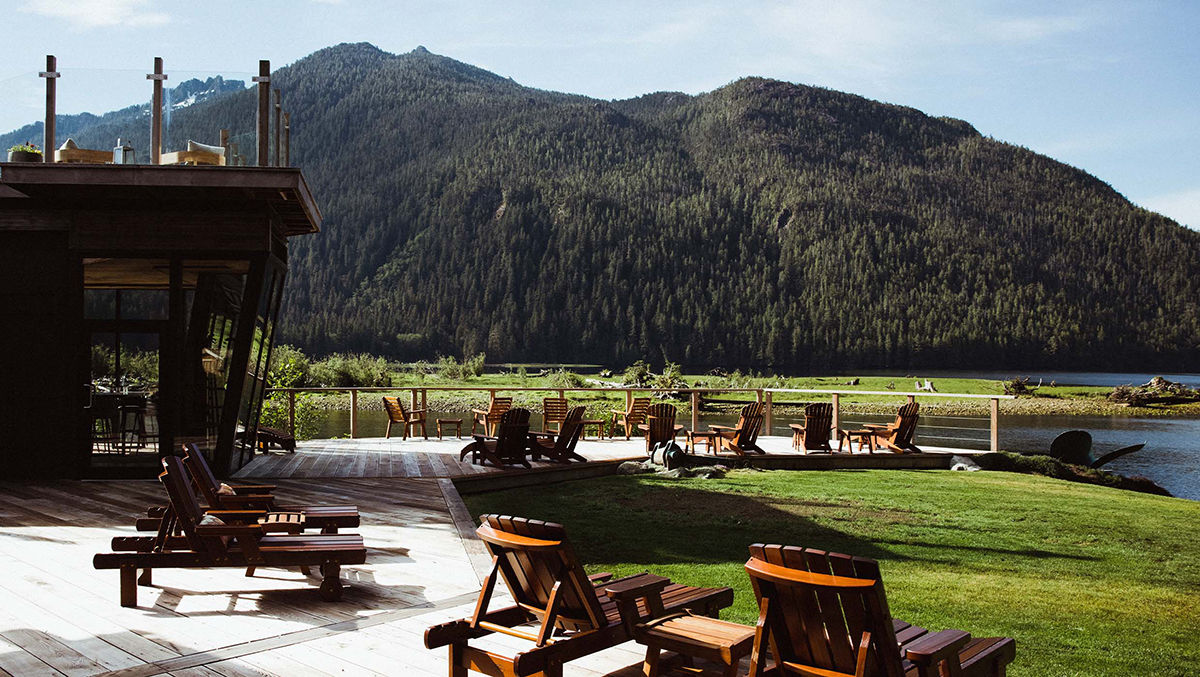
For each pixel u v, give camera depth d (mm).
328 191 145500
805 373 102500
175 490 4457
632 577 3559
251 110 9516
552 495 10000
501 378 43062
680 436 15711
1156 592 6008
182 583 5047
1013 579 6301
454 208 125875
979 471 12797
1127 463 19188
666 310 108750
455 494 8609
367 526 6914
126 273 9547
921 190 156000
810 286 116125
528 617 3557
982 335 112312
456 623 3340
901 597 5715
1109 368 118188
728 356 106750
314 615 4387
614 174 145875
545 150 151500
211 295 9594
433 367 70375
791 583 2705
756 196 139500
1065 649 4684
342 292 123250
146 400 9586
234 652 3791
